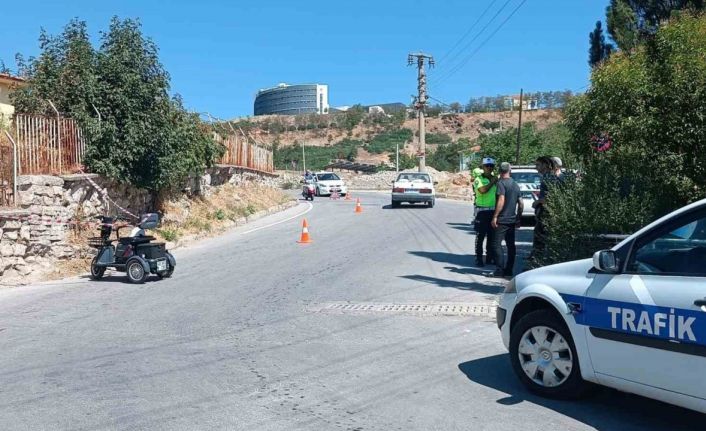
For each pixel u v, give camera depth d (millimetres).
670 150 9188
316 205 34656
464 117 118625
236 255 15758
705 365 4246
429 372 6379
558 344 5453
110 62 16391
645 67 10047
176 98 20172
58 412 5352
